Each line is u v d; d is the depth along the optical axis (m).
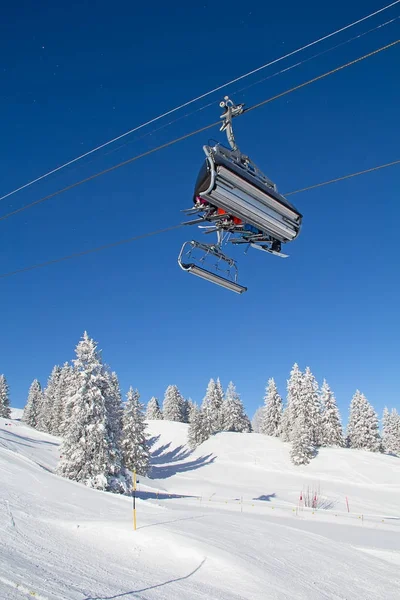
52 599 7.52
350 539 19.78
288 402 71.19
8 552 10.27
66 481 24.80
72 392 34.75
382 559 15.85
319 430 67.38
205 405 81.25
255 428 134.00
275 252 9.65
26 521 13.98
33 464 27.91
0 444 39.53
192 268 8.92
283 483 50.84
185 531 14.39
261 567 11.75
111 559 11.52
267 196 8.35
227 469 58.31
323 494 45.03
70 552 11.48
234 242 9.47
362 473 52.72
